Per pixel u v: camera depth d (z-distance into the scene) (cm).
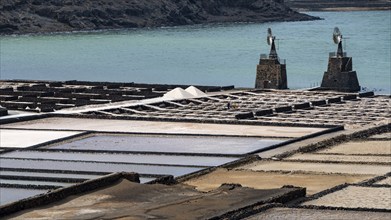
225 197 6712
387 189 7069
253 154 8894
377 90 15488
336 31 15038
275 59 15012
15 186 7638
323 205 6500
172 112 12031
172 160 8688
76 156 8956
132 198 6719
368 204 6544
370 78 17550
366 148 9275
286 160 8700
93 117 11638
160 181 7481
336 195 6869
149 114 11875
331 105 12619
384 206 6469
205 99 13250
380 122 10925
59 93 14038
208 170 8194
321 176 7894
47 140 9862
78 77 19350
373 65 19988
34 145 9556
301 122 10956
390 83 16712
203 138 9975
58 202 6600
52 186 7588
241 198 6662
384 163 8412
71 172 8112
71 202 6588
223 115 11612
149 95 13638
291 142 9556
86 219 6128
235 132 10344
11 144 9669
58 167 8356
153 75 19312
